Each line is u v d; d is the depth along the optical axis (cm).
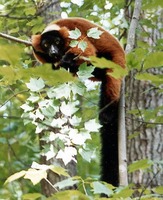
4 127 1886
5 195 1662
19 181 1731
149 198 671
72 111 754
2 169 1808
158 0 966
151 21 1205
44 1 1283
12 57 473
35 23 1260
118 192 644
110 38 1168
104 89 1122
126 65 752
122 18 1162
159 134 1211
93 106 1248
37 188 1725
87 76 726
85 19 1220
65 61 1110
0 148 1842
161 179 1157
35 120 766
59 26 1216
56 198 636
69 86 738
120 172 809
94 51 1125
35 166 669
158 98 1225
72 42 788
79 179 688
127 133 1212
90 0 1278
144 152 1199
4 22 1312
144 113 1020
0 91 1265
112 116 1130
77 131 744
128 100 1228
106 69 1105
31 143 1833
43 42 1210
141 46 1121
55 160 1217
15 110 1769
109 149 1168
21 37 1205
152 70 1212
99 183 649
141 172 1154
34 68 552
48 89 774
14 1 1307
